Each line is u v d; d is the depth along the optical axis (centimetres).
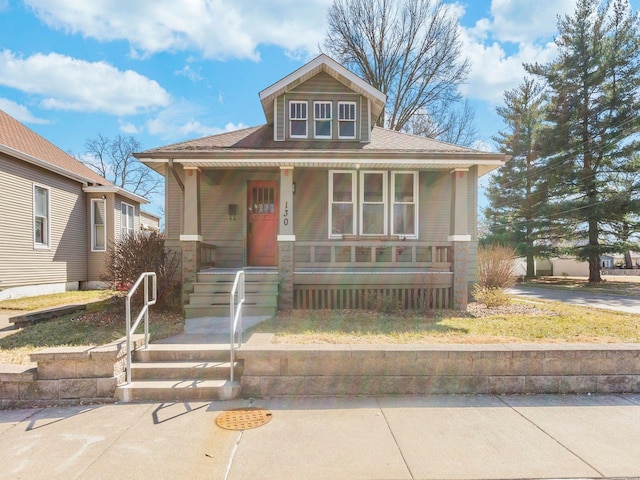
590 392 394
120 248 797
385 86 2117
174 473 253
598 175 1889
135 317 683
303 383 387
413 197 953
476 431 310
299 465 262
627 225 1834
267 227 970
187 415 344
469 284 924
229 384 388
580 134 1931
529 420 331
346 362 390
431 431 310
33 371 374
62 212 1297
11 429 320
